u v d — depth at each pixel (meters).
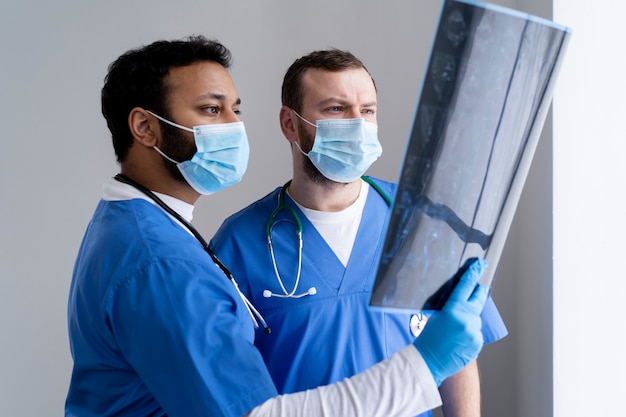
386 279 0.86
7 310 2.19
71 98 2.17
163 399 0.94
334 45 2.16
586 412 1.58
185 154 1.12
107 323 0.98
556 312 1.59
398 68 2.15
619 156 1.56
